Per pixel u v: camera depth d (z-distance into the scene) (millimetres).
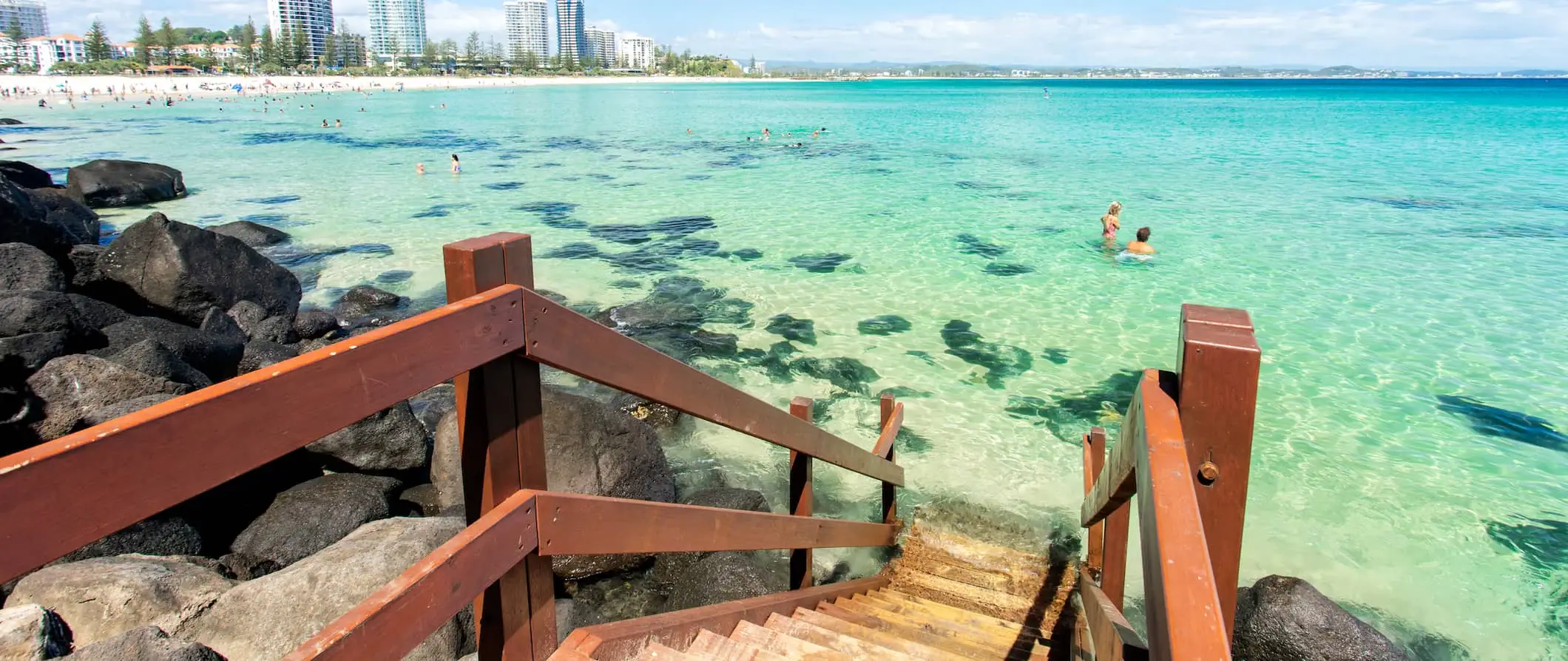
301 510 6059
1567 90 127812
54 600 4094
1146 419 1433
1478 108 70500
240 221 18594
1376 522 7113
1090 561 6121
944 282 14383
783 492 7625
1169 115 63125
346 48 166125
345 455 6699
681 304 13078
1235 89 155500
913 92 148250
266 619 4152
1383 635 5441
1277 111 68750
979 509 7266
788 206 22266
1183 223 19328
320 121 58906
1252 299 13234
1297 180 26188
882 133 47500
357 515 6148
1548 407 9172
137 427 1061
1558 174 27188
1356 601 6184
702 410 2562
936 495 7496
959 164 31359
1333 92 127688
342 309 13023
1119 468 2055
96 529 1041
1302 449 8344
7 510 942
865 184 26125
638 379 2184
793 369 10414
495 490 1823
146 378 7176
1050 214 20656
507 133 48250
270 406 1230
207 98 99375
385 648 1489
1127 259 15875
